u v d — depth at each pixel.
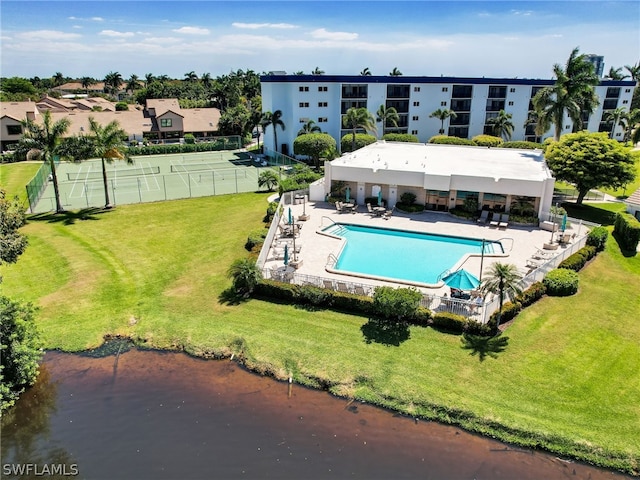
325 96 71.06
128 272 30.75
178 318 25.66
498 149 56.53
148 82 173.75
